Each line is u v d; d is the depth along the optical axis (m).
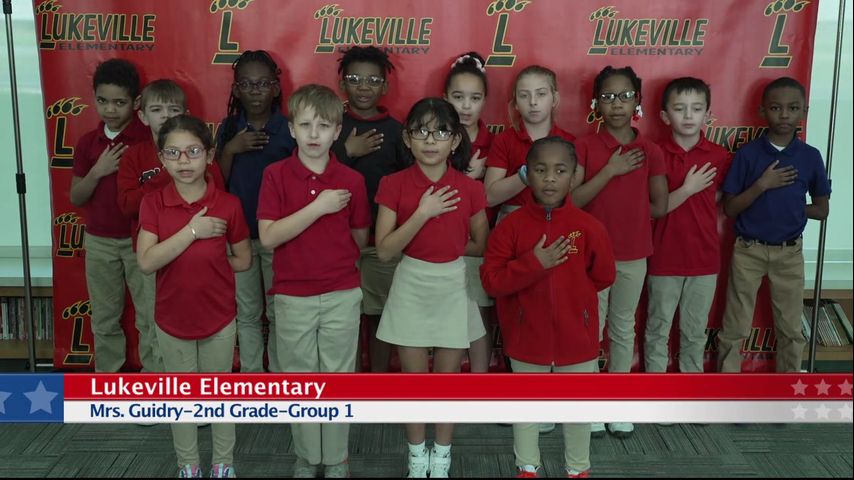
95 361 3.10
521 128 2.86
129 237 2.96
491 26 2.97
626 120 2.73
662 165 2.80
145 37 2.96
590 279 2.36
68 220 3.08
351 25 2.96
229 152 2.79
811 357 3.06
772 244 2.93
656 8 2.95
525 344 2.37
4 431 2.74
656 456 2.61
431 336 2.38
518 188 2.72
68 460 2.55
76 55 2.97
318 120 2.23
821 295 3.28
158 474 2.47
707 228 2.92
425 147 2.28
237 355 3.15
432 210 2.26
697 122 2.83
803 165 2.89
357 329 2.41
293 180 2.30
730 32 2.96
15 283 3.22
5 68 3.35
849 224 3.50
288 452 2.65
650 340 3.02
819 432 2.79
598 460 2.57
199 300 2.31
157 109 2.75
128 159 2.80
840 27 2.89
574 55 2.98
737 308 3.02
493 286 2.32
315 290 2.31
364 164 2.80
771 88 2.85
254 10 2.95
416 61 2.98
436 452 2.43
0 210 3.44
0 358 3.27
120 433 2.75
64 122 3.00
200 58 2.97
